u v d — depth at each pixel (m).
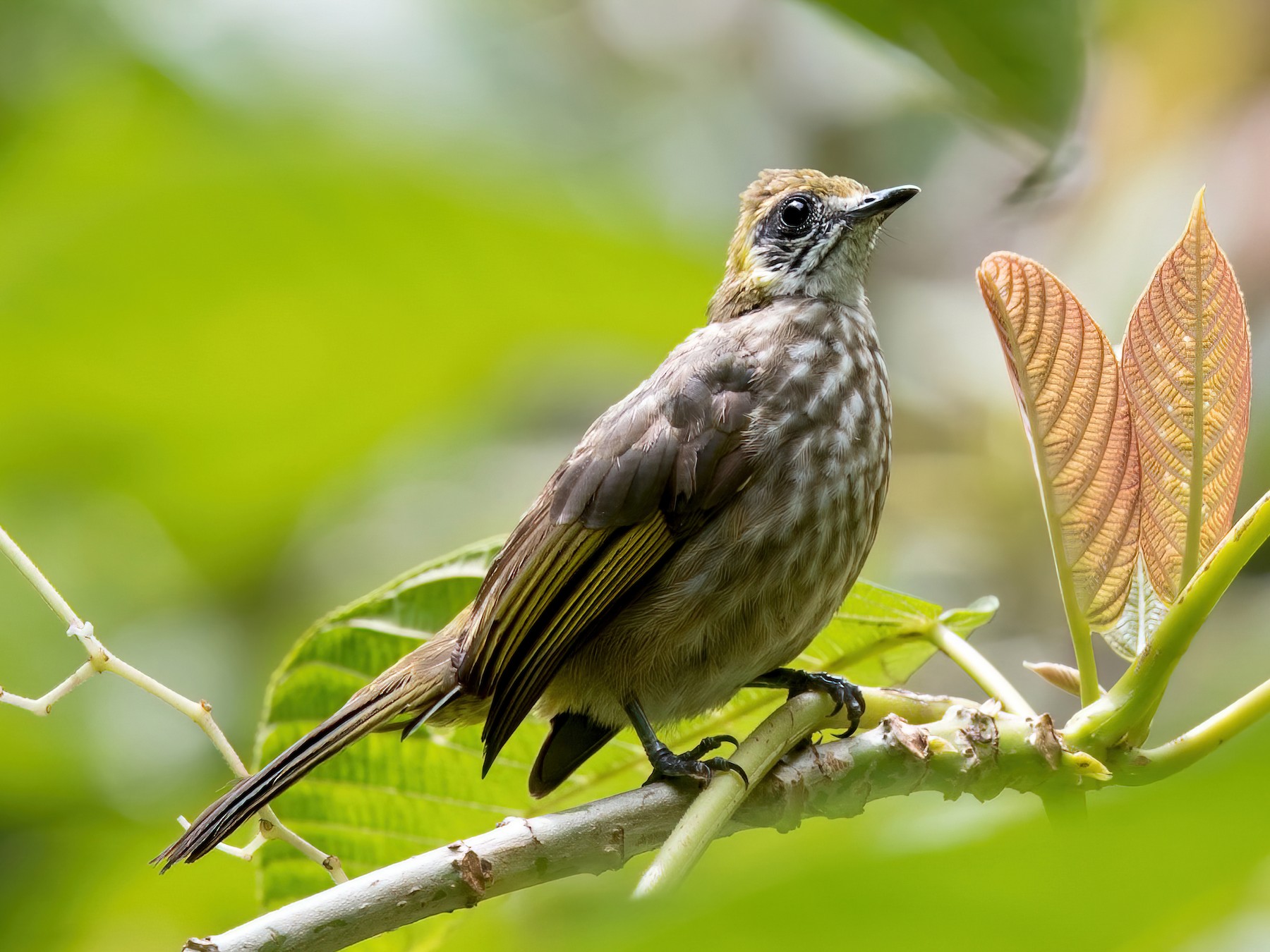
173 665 13.29
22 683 12.86
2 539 5.66
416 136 10.63
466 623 7.88
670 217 11.15
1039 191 8.21
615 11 19.70
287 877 7.72
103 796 12.20
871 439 8.30
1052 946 2.71
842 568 8.05
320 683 7.90
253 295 10.26
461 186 9.73
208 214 9.59
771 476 7.95
